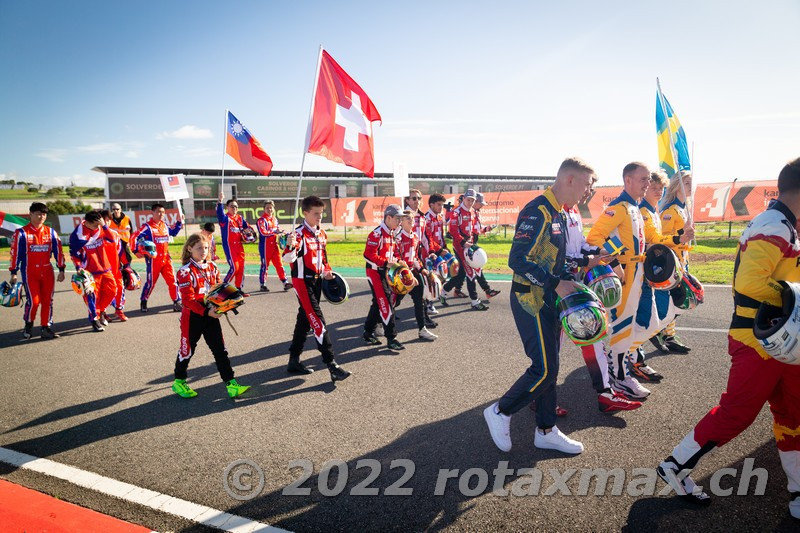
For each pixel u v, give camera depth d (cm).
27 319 677
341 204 2117
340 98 704
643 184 385
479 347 564
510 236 1955
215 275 452
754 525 249
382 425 375
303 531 255
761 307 239
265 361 544
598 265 373
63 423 400
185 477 311
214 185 3047
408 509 271
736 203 1476
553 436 326
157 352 596
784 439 253
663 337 522
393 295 579
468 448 336
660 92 582
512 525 254
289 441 356
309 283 472
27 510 275
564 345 552
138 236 815
